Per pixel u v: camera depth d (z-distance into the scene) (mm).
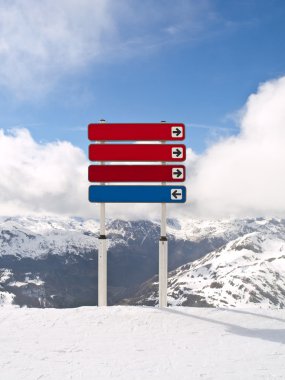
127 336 16578
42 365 12828
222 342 15836
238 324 18656
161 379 11672
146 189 24453
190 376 11922
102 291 23781
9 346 14914
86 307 21047
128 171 24516
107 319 18938
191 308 21219
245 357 13820
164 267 24047
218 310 20953
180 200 24328
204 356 13938
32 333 16719
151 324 18375
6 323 18094
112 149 24578
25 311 20047
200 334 17031
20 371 12258
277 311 21047
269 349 14844
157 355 14023
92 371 12312
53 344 15250
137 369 12523
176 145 24516
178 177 24422
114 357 13758
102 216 24391
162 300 23750
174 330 17578
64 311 20125
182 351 14547
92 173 24516
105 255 24047
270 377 11859
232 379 11695
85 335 16594
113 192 24422
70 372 12211
